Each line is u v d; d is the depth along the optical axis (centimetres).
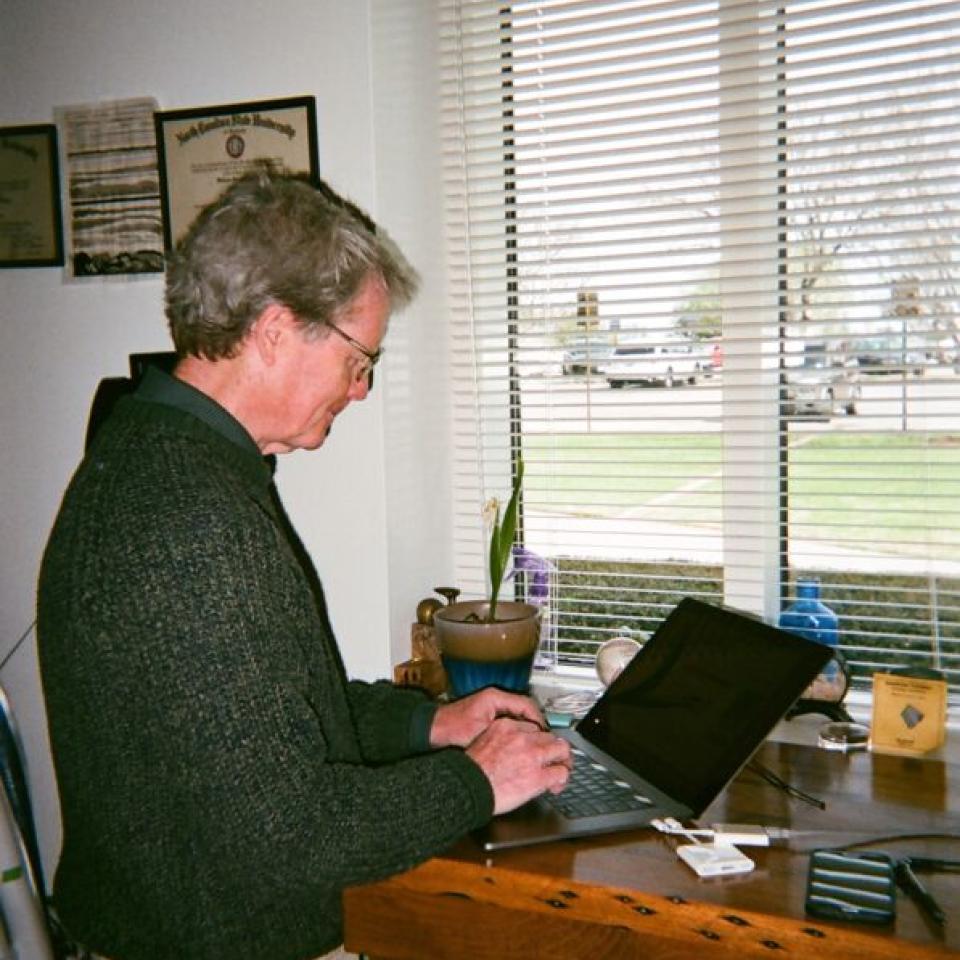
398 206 161
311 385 101
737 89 155
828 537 161
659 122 164
